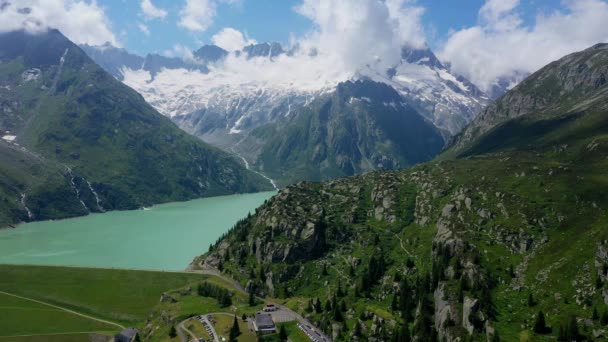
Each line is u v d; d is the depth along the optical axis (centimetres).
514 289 19862
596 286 17600
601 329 16075
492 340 17162
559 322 17188
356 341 19925
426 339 18800
